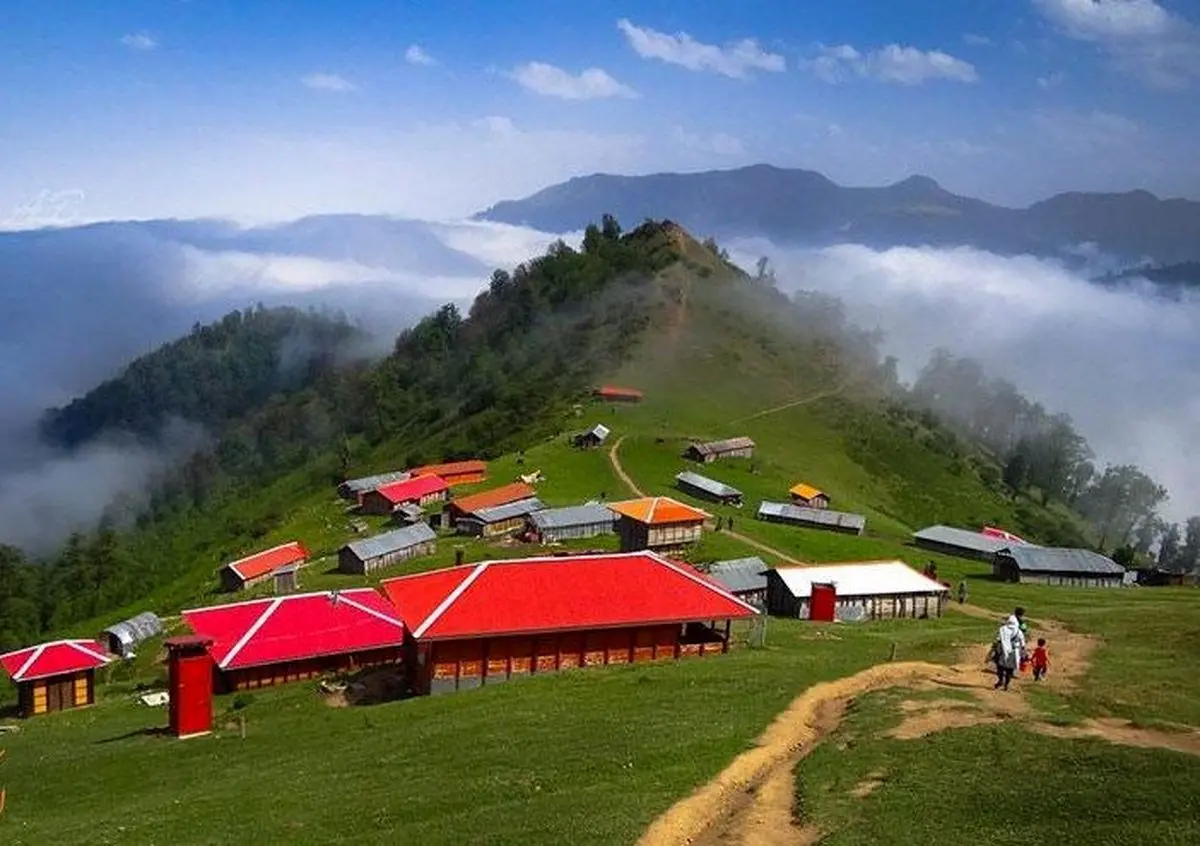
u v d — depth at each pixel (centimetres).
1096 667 5925
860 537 15750
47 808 5050
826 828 3525
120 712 7862
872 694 5122
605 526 15012
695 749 4478
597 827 3609
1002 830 3334
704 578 7562
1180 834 3155
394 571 13662
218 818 4247
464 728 5200
